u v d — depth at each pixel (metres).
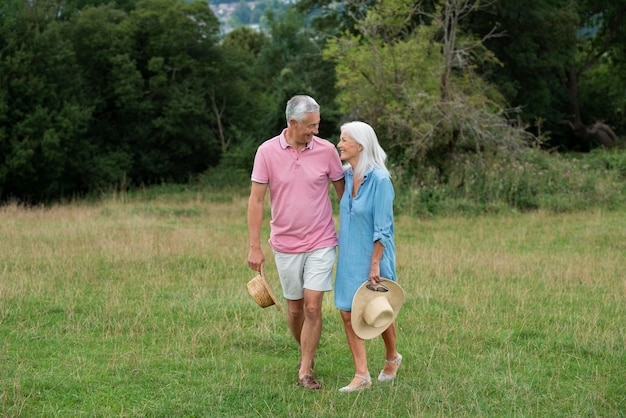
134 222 15.74
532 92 31.53
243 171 30.22
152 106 30.61
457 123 19.61
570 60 31.89
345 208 5.50
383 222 5.33
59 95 27.11
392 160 20.41
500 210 17.67
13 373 5.74
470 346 6.61
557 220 16.38
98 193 28.98
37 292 8.50
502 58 30.42
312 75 32.59
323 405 5.08
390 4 21.09
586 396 5.30
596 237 13.52
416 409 5.01
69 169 28.02
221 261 10.95
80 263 10.38
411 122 19.61
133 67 30.03
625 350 6.42
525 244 13.04
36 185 27.16
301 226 5.53
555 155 23.14
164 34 30.89
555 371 5.95
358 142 5.38
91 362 6.05
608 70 37.34
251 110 34.22
